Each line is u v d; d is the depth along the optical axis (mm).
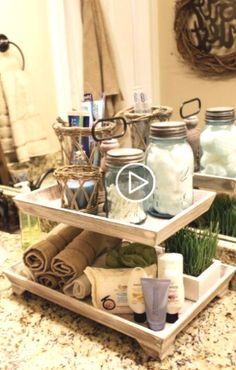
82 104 1076
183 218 789
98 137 897
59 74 1283
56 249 905
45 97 1328
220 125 1002
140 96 1133
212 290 851
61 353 753
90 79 1255
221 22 1018
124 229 750
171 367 709
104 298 793
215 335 785
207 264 876
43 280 904
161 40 1121
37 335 807
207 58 1058
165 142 788
